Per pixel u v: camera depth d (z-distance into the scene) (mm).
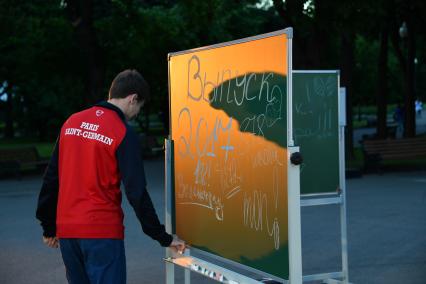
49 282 6660
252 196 3771
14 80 31438
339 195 5883
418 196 12391
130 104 3789
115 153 3605
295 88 6645
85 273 3738
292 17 16906
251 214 3785
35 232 9602
